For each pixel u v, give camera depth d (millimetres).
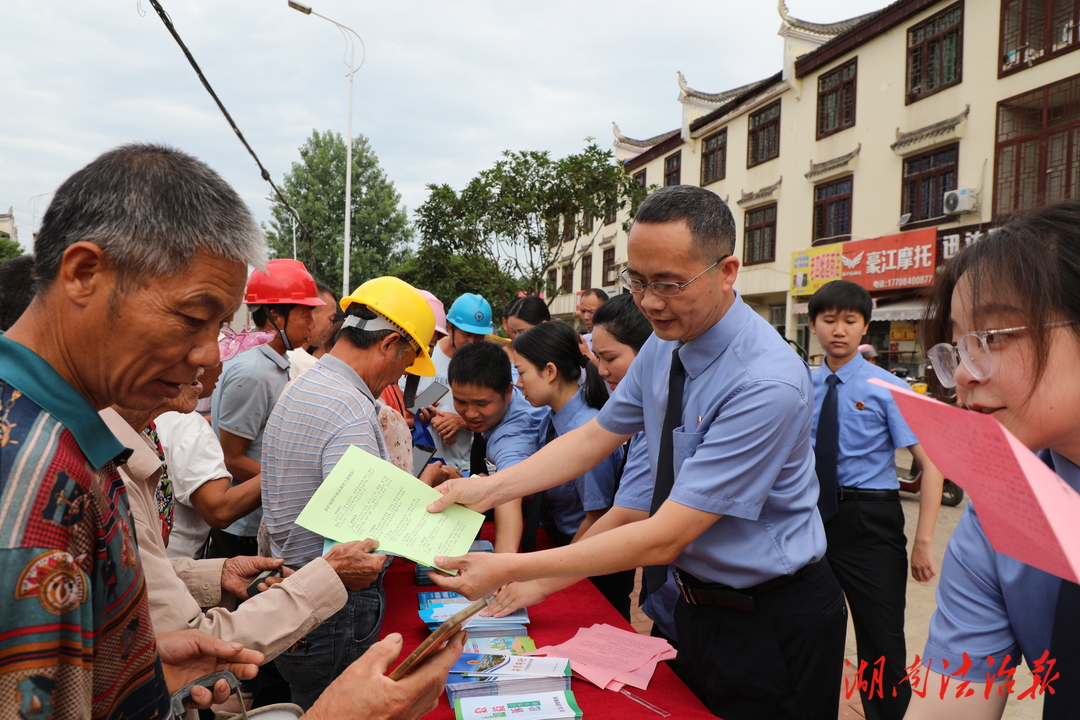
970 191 8992
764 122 13148
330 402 1633
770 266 13047
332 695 877
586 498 2152
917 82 10039
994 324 765
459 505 1367
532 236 9883
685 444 1444
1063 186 8078
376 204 30375
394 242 30547
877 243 10438
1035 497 547
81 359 677
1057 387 739
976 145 9109
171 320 670
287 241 29594
